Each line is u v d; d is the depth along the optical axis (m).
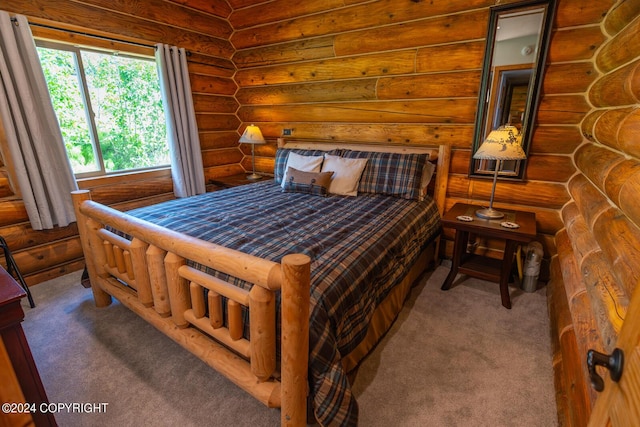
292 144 3.59
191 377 1.62
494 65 2.38
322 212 2.22
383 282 1.73
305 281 1.03
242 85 3.89
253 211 2.19
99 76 2.91
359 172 2.76
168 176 3.46
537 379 1.61
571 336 1.50
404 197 2.64
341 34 3.01
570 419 1.14
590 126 2.03
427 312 2.18
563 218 2.25
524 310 2.21
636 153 1.16
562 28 2.14
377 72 2.92
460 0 2.40
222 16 3.62
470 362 1.73
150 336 1.92
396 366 1.69
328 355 1.18
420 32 2.62
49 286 2.50
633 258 0.91
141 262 1.63
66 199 2.59
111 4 2.74
